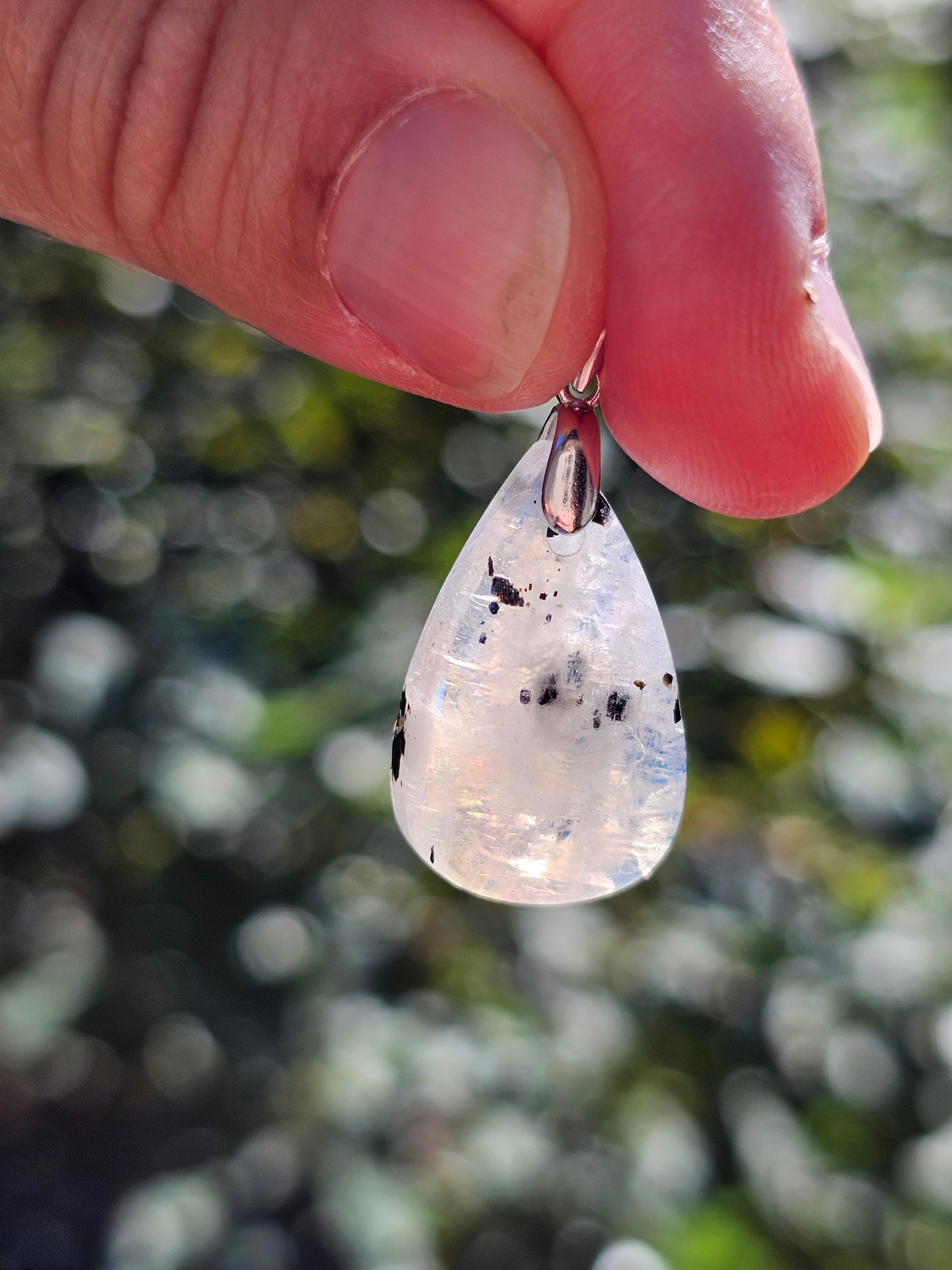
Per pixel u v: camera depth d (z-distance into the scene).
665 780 0.08
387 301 0.07
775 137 0.07
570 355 0.07
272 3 0.07
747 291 0.07
